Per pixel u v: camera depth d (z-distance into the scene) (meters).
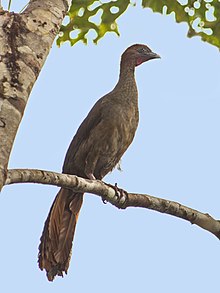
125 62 13.95
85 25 12.43
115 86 13.65
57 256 11.00
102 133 12.95
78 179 9.10
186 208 9.97
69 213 11.67
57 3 8.30
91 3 12.23
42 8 8.12
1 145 6.91
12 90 7.32
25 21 7.91
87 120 13.10
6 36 7.68
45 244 11.15
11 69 7.46
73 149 13.13
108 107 13.05
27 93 7.44
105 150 13.04
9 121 7.11
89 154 13.03
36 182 8.08
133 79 13.65
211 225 9.98
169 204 9.94
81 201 11.68
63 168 13.34
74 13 12.31
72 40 12.57
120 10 12.30
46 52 7.88
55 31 8.10
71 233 11.48
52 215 11.58
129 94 13.34
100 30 12.50
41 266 10.84
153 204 9.97
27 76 7.52
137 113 13.34
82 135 13.08
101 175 13.50
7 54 7.55
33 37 7.84
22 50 7.67
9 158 6.95
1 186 6.69
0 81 7.36
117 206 10.03
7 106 7.19
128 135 13.19
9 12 7.93
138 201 9.97
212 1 12.34
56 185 8.61
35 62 7.70
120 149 13.23
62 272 10.88
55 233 11.41
